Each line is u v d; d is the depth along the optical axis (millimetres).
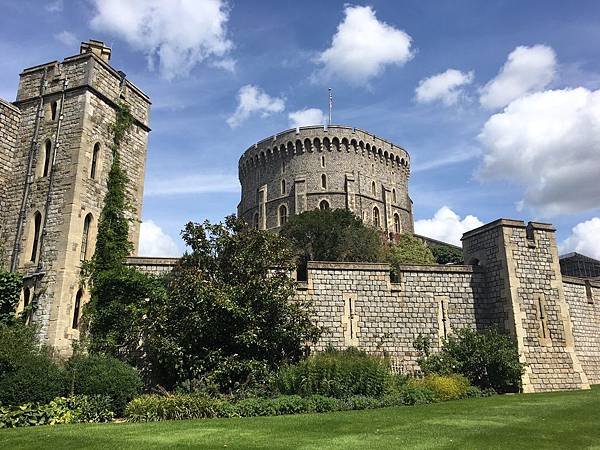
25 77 26000
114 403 17250
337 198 63844
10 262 23219
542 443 10852
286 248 23031
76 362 18328
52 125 24625
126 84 27016
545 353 23047
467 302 24469
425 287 24406
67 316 21562
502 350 21500
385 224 66000
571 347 23547
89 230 23625
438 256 63781
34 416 15109
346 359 19156
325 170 65000
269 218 66688
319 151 65750
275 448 10547
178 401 16219
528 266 24078
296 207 63688
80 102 24328
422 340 23281
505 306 23609
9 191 24422
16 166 24688
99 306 22328
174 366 19906
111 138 25625
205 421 14461
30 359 17516
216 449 10531
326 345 22812
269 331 20797
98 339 21562
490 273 24641
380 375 18797
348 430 12547
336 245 47000
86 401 16391
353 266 24062
